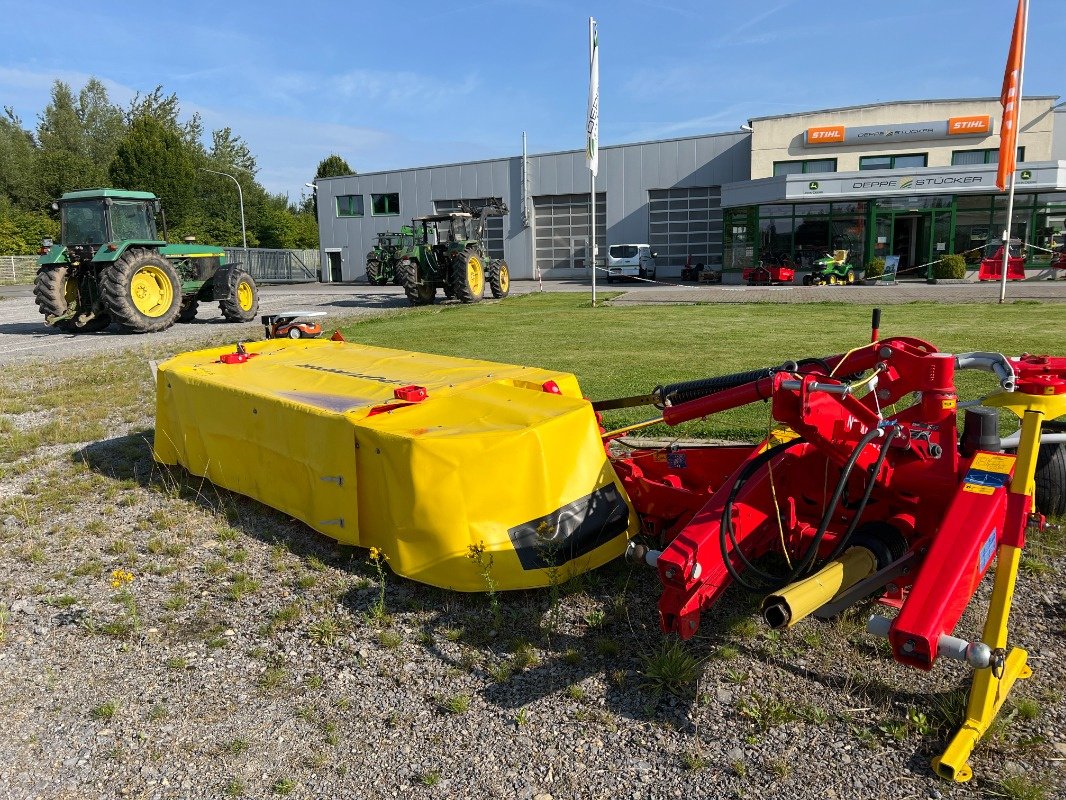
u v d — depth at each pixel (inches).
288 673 114.2
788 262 1061.1
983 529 91.6
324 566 146.5
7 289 1400.1
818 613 97.3
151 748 99.4
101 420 277.7
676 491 139.5
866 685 104.2
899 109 1100.5
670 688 105.3
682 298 764.6
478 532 127.8
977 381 290.8
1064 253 935.0
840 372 124.9
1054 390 127.7
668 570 100.1
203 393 183.2
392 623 125.8
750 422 231.6
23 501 191.2
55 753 99.1
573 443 136.6
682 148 1256.2
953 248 1009.5
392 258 1246.9
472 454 127.9
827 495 124.1
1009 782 85.0
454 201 1434.5
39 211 2218.3
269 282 1582.2
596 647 116.3
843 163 1133.7
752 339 424.5
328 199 1541.6
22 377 377.1
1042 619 119.0
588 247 1368.1
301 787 91.8
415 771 93.5
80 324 610.2
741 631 118.0
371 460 138.6
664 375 317.7
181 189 2064.5
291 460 157.8
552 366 350.0
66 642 125.5
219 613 132.7
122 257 569.9
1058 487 146.9
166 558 155.7
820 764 91.0
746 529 112.3
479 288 796.6
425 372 179.3
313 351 217.5
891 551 105.7
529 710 103.3
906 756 91.5
